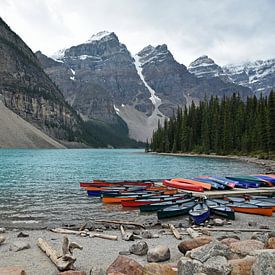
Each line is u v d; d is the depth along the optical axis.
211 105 154.50
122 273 9.74
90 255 13.23
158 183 38.31
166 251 12.28
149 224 20.55
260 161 86.38
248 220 22.20
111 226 19.77
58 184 40.91
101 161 94.62
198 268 8.97
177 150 153.88
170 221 21.91
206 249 9.88
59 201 29.14
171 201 26.91
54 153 153.88
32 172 56.88
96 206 27.08
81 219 22.22
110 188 33.97
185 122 150.25
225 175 53.47
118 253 13.51
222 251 9.92
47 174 53.72
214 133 135.50
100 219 22.33
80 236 16.89
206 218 22.03
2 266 11.66
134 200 26.78
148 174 55.75
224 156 120.00
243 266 8.97
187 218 22.88
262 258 8.30
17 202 28.39
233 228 19.14
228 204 25.95
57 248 14.30
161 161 94.44
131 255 13.02
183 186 33.62
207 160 99.25
